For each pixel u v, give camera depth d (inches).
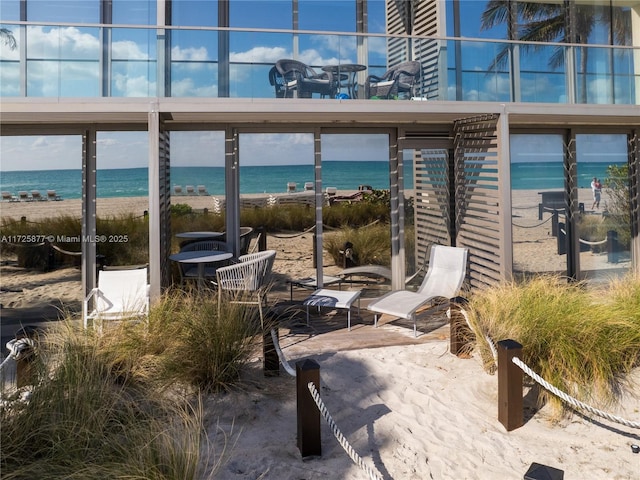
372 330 289.7
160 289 285.3
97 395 168.9
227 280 267.3
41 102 289.3
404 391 209.0
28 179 336.8
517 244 399.2
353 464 159.9
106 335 212.5
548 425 189.2
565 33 407.5
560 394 171.0
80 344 197.6
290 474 154.5
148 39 311.4
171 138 342.3
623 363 213.5
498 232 325.1
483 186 342.3
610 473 162.2
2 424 150.5
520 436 181.6
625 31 417.4
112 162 341.7
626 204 419.2
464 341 241.6
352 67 335.0
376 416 189.5
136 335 211.9
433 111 316.8
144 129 343.3
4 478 137.2
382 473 156.5
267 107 300.8
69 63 303.9
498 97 352.5
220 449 165.9
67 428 153.0
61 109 290.2
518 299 231.3
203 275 314.2
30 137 336.5
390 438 175.3
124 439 155.4
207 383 199.9
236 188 347.9
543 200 403.9
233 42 319.9
